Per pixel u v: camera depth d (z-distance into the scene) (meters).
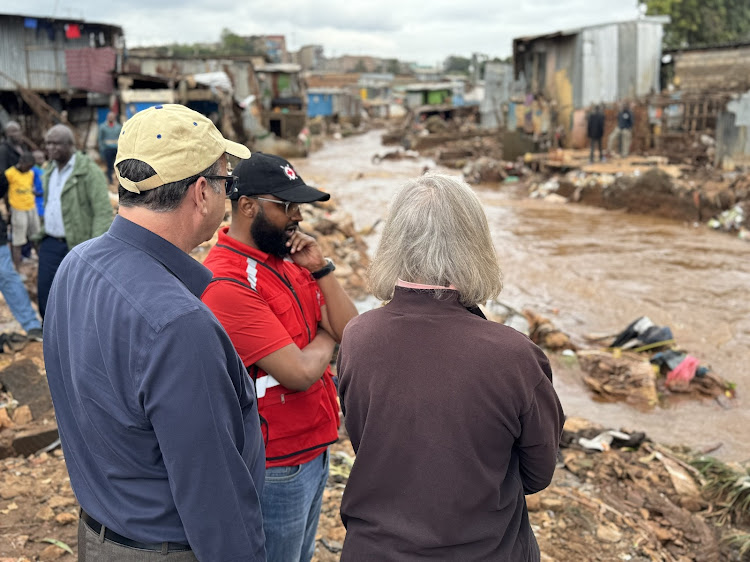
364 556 1.65
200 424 1.47
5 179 6.04
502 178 23.66
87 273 1.60
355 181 23.23
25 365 4.79
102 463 1.59
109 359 1.51
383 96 85.19
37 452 4.07
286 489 2.21
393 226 1.77
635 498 4.35
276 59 87.12
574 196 18.73
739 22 36.56
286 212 2.24
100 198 4.97
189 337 1.47
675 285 10.32
